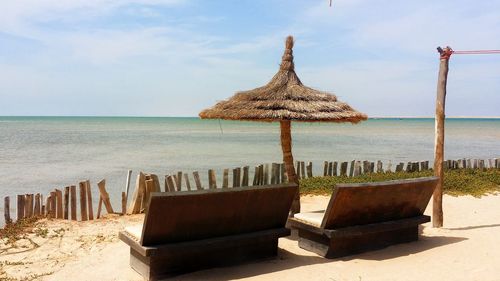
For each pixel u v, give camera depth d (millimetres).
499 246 7262
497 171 16219
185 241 5766
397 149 34719
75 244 7531
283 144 8070
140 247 5504
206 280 5645
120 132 65062
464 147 37844
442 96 8492
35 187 15695
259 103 7332
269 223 6461
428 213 10258
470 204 11281
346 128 101812
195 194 5453
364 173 15672
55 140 42344
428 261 6480
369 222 6918
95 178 17844
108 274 6027
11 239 7773
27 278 5953
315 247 6809
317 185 13484
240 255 6262
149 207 5242
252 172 19875
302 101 7336
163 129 82312
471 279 5746
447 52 8359
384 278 5797
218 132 71062
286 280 5695
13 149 31328
